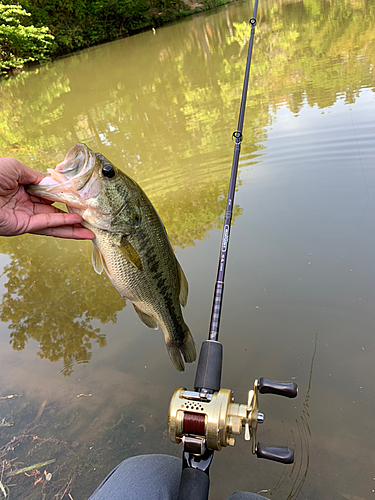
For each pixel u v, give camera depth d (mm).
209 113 2297
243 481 624
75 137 2350
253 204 1375
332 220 1197
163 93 2926
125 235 532
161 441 714
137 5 8258
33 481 674
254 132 1905
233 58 3607
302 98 2189
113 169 509
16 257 1404
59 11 7066
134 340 957
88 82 3896
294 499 589
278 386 369
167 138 2080
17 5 5906
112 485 426
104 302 1113
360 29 3473
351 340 830
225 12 8133
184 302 644
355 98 1994
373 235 1100
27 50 5879
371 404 705
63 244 1452
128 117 2535
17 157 2148
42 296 1176
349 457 631
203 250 1223
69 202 490
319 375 772
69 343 976
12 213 452
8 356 957
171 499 412
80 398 817
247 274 1068
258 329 901
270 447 373
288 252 1111
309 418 700
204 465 363
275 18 5434
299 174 1487
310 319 898
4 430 769
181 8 9719
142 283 564
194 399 355
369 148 1513
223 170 1645
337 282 976
